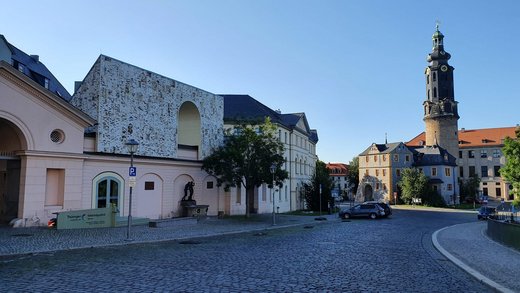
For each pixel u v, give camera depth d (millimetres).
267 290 8711
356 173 130500
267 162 32500
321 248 16281
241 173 32250
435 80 99688
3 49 29828
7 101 20516
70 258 12914
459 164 111438
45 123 22203
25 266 11367
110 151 26094
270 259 13125
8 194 22344
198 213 32062
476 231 26578
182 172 32125
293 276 10297
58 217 20453
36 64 38969
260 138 32750
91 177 24781
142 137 28531
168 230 22359
